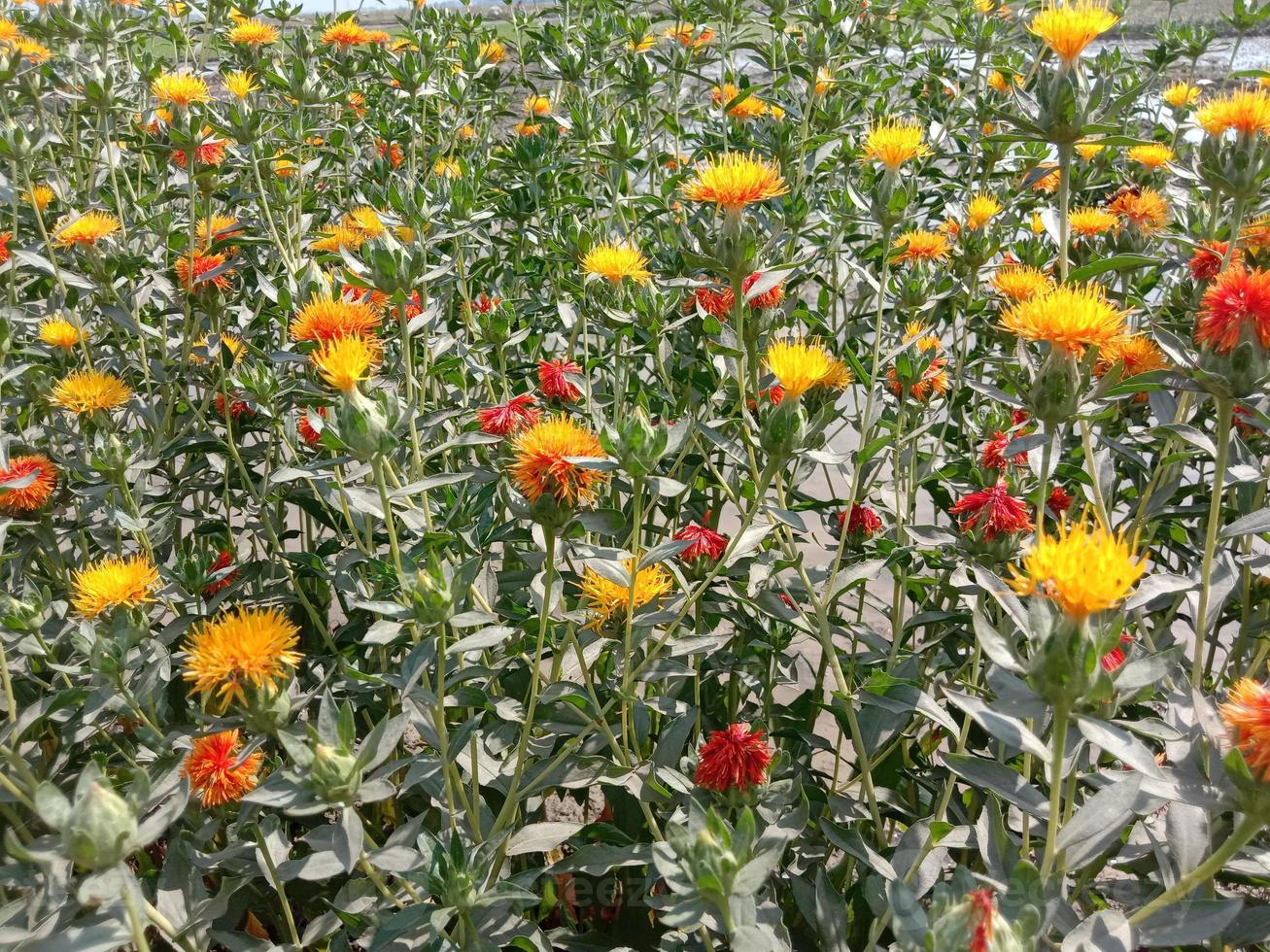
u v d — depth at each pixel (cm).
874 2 90
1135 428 56
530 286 74
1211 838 32
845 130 77
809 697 52
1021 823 40
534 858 49
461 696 40
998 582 32
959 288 61
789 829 34
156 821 28
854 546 50
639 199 68
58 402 50
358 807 54
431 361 56
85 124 91
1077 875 41
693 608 51
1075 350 35
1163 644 45
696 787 38
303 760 30
